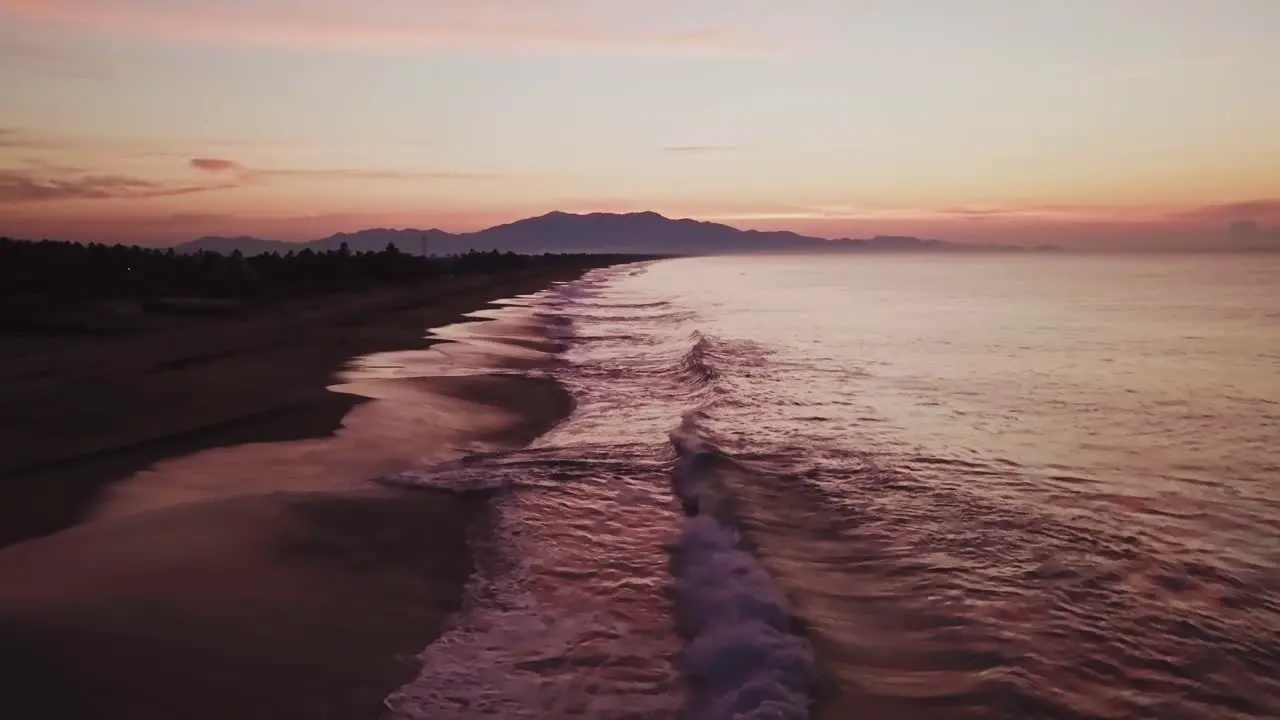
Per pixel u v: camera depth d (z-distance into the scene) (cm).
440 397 1593
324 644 566
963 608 667
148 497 903
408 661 557
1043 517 927
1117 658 589
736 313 4484
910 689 534
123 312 3066
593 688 536
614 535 851
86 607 579
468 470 1078
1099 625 642
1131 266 13488
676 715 506
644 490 1017
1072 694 537
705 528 845
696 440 1242
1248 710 524
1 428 1192
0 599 588
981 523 901
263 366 1873
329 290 4959
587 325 3628
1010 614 659
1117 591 713
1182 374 2170
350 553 750
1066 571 757
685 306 5094
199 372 1734
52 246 4828
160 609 588
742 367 2222
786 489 1023
